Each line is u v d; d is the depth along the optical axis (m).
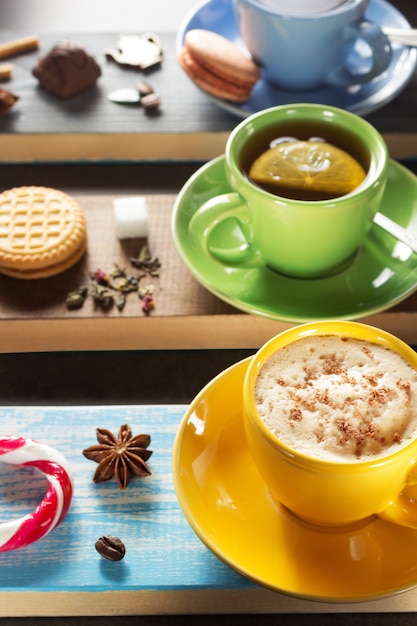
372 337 0.63
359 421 0.61
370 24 0.81
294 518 0.64
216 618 0.67
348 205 0.71
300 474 0.60
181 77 0.88
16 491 0.67
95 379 0.76
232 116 0.85
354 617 0.67
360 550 0.63
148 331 0.76
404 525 0.62
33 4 0.99
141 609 0.67
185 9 0.99
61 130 0.84
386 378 0.62
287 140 0.76
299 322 0.72
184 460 0.64
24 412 0.70
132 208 0.78
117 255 0.78
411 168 0.85
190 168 0.85
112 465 0.67
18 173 0.85
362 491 0.60
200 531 0.62
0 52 0.90
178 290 0.76
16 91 0.87
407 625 0.67
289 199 0.72
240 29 0.83
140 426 0.70
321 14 0.80
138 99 0.86
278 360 0.63
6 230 0.77
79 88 0.86
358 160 0.75
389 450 0.60
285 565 0.62
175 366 0.76
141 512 0.67
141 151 0.85
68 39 0.91
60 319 0.75
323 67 0.82
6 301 0.75
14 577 0.65
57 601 0.66
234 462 0.65
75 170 0.85
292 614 0.67
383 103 0.83
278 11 0.80
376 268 0.75
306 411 0.61
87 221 0.79
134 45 0.90
